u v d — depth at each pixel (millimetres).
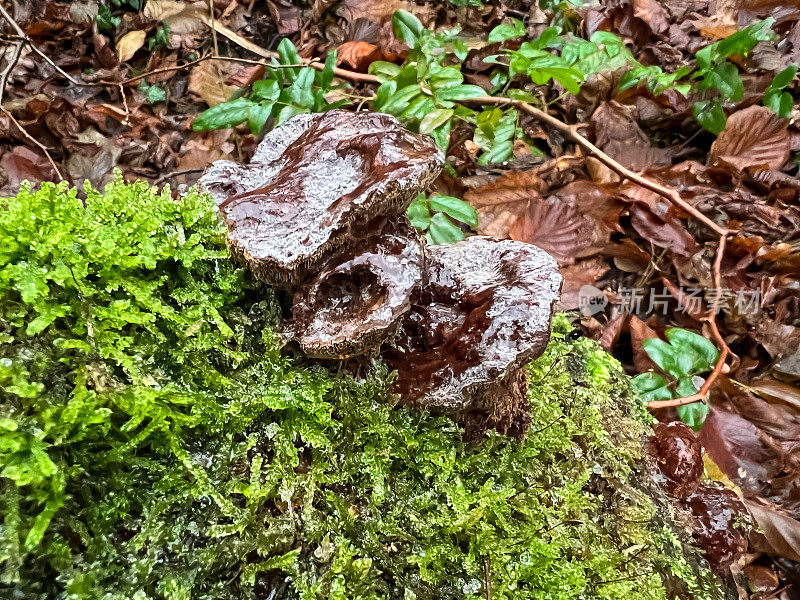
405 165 168
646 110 541
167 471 159
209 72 552
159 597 151
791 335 440
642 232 481
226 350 174
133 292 163
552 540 188
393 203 170
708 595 225
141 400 152
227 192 186
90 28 562
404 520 180
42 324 145
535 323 180
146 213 170
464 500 181
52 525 144
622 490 228
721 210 493
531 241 475
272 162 197
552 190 513
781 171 541
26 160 462
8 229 151
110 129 508
